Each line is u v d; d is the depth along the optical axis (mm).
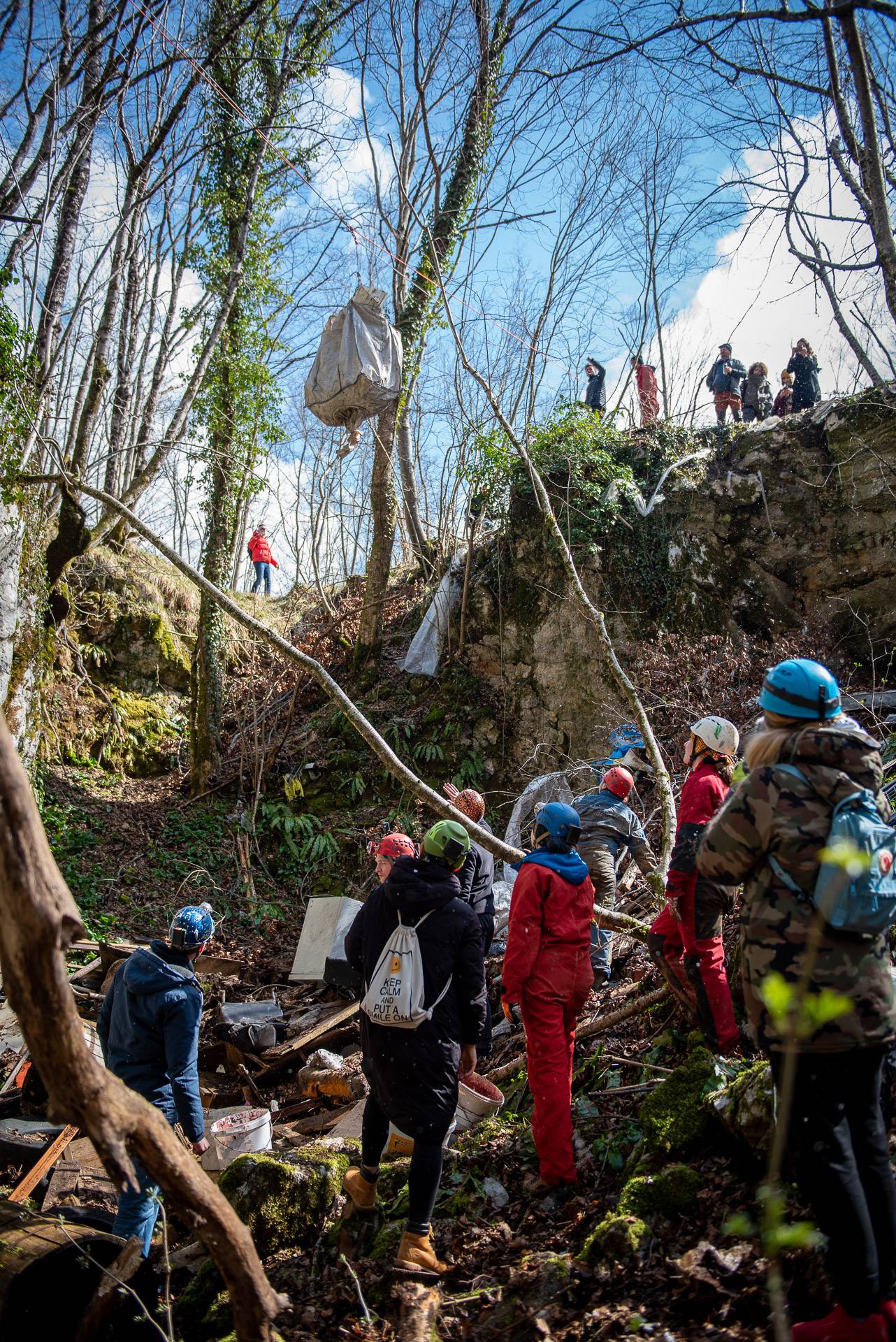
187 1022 4266
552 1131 4066
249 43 12336
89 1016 6953
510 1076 5488
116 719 12602
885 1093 3477
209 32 12000
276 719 12500
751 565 10734
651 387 14797
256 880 10430
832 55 5059
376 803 11289
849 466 10461
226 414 12414
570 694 10953
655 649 9961
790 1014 2309
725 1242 3258
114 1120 2543
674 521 10984
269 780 11844
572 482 11211
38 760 10789
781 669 2797
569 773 9312
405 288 14602
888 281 4781
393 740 11594
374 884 10219
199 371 11305
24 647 9867
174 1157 2748
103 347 12062
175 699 13508
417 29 13742
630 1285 3205
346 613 13180
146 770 12648
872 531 10273
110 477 14359
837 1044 2438
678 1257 3287
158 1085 4281
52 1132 5688
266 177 12633
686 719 8812
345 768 11680
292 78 12344
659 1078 4645
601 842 5816
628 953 6234
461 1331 3318
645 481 11391
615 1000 5633
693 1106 4020
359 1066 6105
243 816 11250
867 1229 2406
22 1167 5438
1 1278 3506
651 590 10859
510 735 11320
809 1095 2492
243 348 12695
